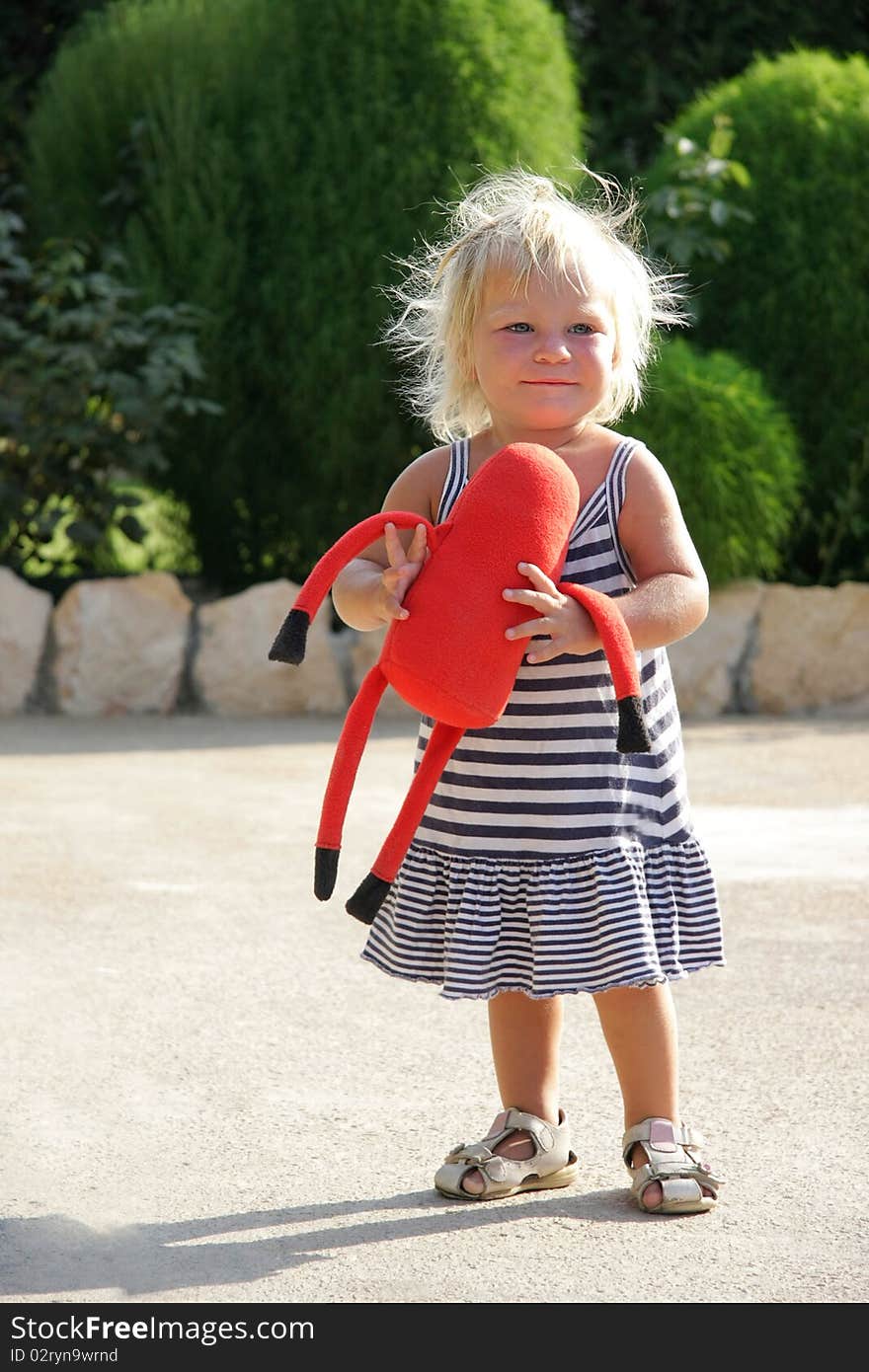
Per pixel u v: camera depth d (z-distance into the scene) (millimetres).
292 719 7367
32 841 4770
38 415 7941
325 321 7551
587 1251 2182
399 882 2396
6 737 6684
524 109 7707
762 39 9969
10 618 7375
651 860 2357
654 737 2369
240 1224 2273
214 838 4828
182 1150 2557
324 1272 2115
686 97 9852
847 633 7719
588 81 9859
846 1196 2363
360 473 7809
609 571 2355
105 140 8070
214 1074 2904
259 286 7707
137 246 7848
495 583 2199
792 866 4457
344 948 3727
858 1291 2059
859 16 10000
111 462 7969
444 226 7477
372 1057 3000
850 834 4867
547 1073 2445
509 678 2213
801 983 3420
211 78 7805
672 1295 2049
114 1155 2535
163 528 8773
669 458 7281
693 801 5387
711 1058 2975
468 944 2297
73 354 7461
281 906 4074
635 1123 2381
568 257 2377
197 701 7512
